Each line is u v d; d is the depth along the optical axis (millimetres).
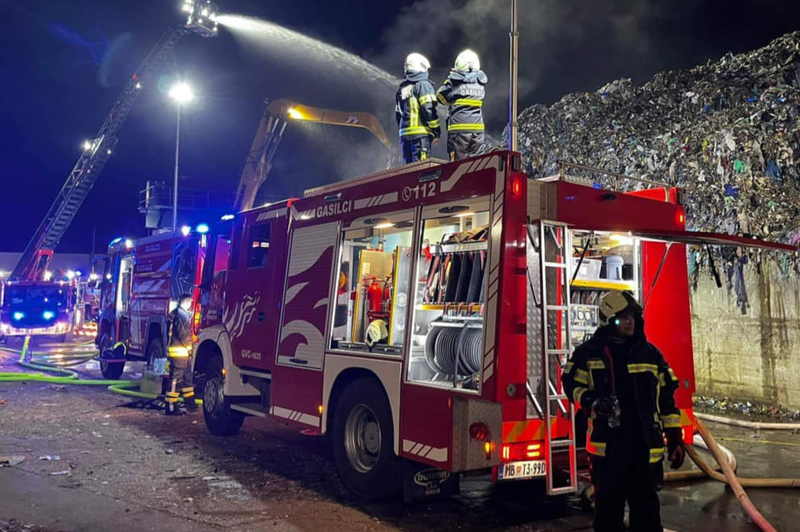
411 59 8016
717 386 10258
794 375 9320
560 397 4680
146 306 12172
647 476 3805
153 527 4766
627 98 13883
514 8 8742
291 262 6875
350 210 6133
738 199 10211
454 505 5496
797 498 5652
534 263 4805
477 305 4910
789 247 5219
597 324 5406
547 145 13797
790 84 11102
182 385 9742
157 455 7086
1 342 25859
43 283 25188
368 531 4801
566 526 4953
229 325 7898
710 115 11883
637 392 3820
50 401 10586
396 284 5672
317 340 6301
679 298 5859
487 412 4605
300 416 6422
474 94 7543
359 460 5734
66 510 5109
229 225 8367
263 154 15805
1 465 6457
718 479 5922
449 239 5387
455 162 5070
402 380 5203
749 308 9852
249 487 5926
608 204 5340
